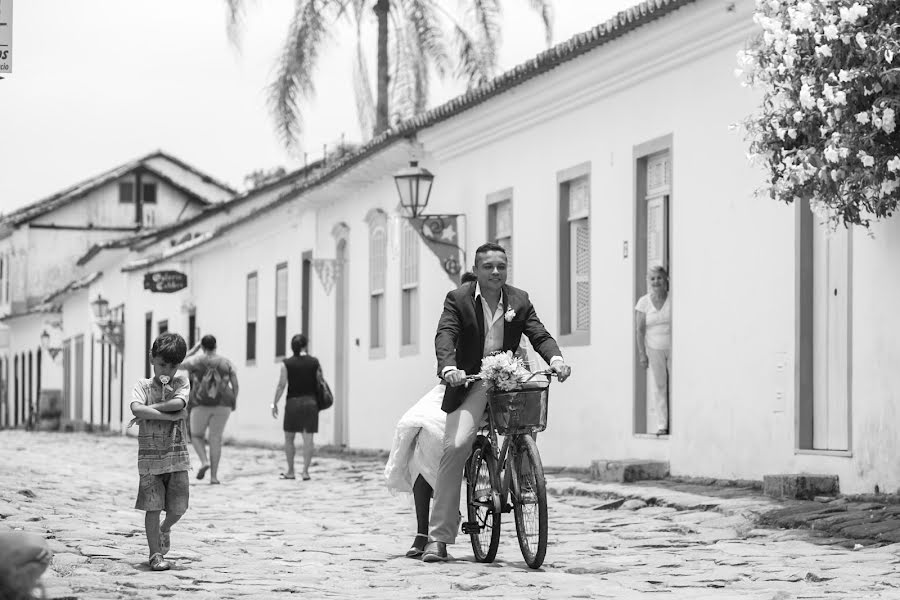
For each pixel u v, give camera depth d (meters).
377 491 17.59
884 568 9.09
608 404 17.47
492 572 9.48
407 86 33.31
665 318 16.22
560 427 18.70
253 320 34.22
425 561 10.08
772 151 11.49
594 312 17.83
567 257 18.73
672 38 15.62
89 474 20.95
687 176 15.70
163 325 42.31
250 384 34.25
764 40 11.38
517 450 9.73
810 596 8.09
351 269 27.36
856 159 10.83
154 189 62.25
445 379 9.54
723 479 14.89
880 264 12.38
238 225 33.41
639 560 10.04
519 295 9.87
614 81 17.12
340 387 28.17
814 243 13.73
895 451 12.17
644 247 16.80
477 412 9.81
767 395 14.23
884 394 12.32
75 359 56.84
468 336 9.80
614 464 15.88
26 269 62.41
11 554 4.23
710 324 15.24
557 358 9.47
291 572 9.64
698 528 11.70
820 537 10.75
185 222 41.09
